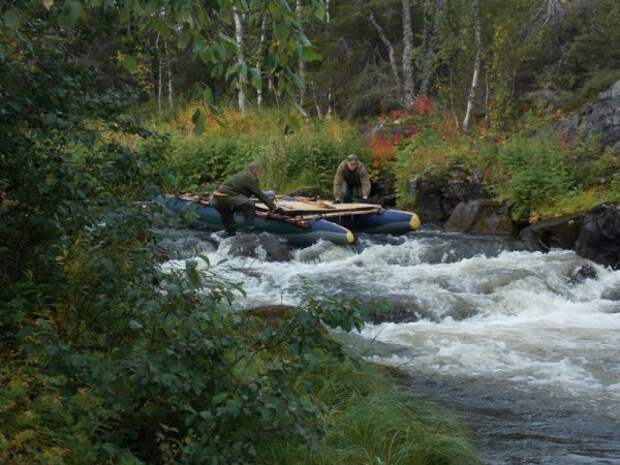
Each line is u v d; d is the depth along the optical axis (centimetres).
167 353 366
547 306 1028
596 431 589
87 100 467
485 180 1658
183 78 2956
